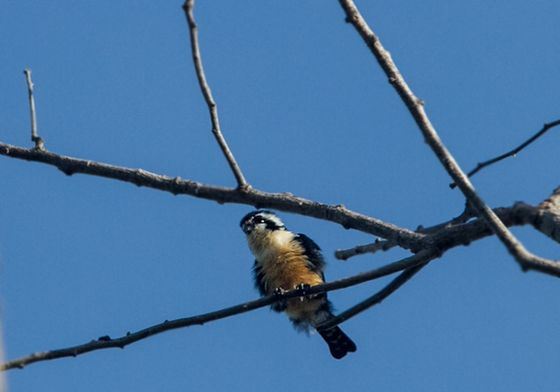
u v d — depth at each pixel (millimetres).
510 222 10023
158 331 10828
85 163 12445
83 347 10523
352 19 10117
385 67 9906
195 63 10977
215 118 11570
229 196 11977
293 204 11828
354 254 12359
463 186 9008
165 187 12156
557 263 8062
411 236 10945
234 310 11070
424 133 9438
